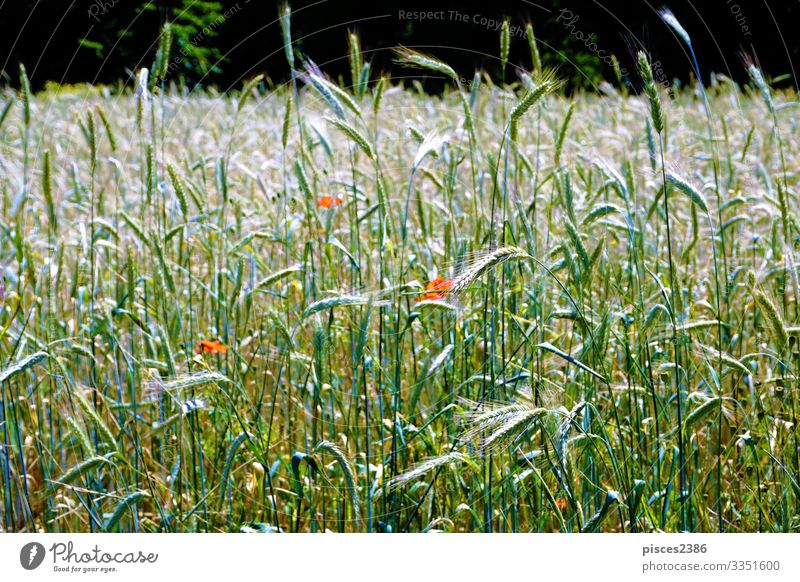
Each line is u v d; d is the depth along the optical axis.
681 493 2.92
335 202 4.24
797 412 3.17
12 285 4.16
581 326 3.20
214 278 4.36
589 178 4.68
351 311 3.87
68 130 7.28
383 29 17.25
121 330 4.43
